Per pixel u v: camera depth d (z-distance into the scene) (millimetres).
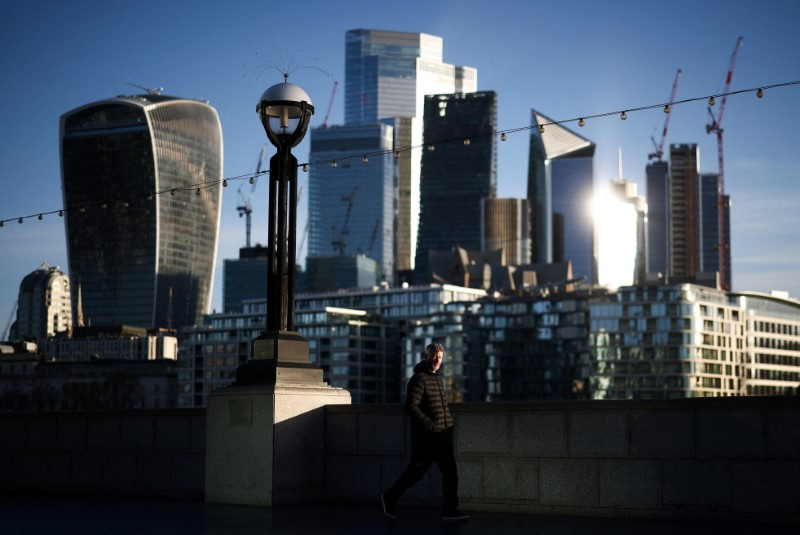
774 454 16141
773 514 16094
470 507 18547
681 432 16844
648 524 16297
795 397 16078
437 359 17250
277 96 20172
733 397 16531
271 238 20203
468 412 18719
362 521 16797
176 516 17594
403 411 19500
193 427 21672
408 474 17062
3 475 24219
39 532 15203
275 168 20266
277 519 17094
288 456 19438
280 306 20016
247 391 19641
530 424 18125
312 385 20078
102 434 22938
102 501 21000
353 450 19875
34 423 23953
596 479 17453
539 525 16172
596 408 17578
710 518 16516
